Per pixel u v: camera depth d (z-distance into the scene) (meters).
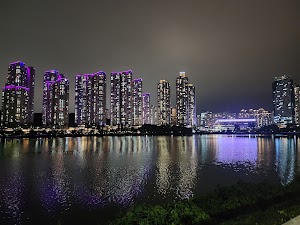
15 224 26.97
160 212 13.56
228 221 13.41
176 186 41.78
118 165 66.19
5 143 164.75
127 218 13.66
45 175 52.84
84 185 43.19
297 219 12.47
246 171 55.78
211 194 18.83
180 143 165.38
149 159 78.75
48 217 28.61
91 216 28.77
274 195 17.55
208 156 86.38
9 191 39.41
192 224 13.33
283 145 141.75
